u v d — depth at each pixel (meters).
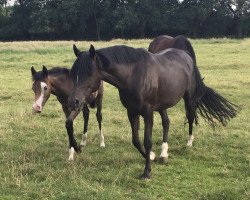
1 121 8.70
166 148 6.41
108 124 8.73
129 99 5.32
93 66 4.94
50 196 4.85
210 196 4.88
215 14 56.25
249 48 23.91
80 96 4.90
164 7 56.47
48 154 6.61
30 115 9.31
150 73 5.41
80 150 6.57
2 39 57.84
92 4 53.34
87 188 5.04
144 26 55.00
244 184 5.20
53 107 10.45
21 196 4.88
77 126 8.53
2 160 6.24
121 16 52.53
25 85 13.31
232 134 7.70
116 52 5.17
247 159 6.28
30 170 5.71
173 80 5.89
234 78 14.11
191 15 53.91
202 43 29.62
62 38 56.84
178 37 7.63
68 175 5.54
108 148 7.07
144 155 5.74
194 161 6.32
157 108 5.88
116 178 5.40
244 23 55.34
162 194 5.02
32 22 54.81
